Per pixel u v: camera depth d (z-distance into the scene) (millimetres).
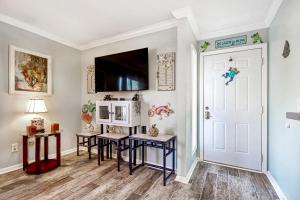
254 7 2143
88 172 2527
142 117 2869
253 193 1985
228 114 2758
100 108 3115
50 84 3074
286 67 1805
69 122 3455
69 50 3465
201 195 1941
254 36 2568
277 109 2088
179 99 2305
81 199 1856
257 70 2545
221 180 2287
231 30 2703
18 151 2629
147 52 2689
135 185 2158
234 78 2707
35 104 2629
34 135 2479
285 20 1817
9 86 2516
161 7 2195
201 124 2965
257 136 2547
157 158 2725
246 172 2525
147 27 2762
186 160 2264
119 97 3148
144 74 2713
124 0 2053
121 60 2959
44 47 3010
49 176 2387
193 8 2180
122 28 2838
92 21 2602
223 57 2791
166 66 2660
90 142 3213
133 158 2844
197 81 2988
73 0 2066
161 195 1940
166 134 2623
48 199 1850
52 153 3152
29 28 2754
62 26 2777
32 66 2805
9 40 2533
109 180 2283
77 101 3639
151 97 2791
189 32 2416
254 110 2566
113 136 2730
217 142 2846
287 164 1772
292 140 1662
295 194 1594
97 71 3258
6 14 2412
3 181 2230
